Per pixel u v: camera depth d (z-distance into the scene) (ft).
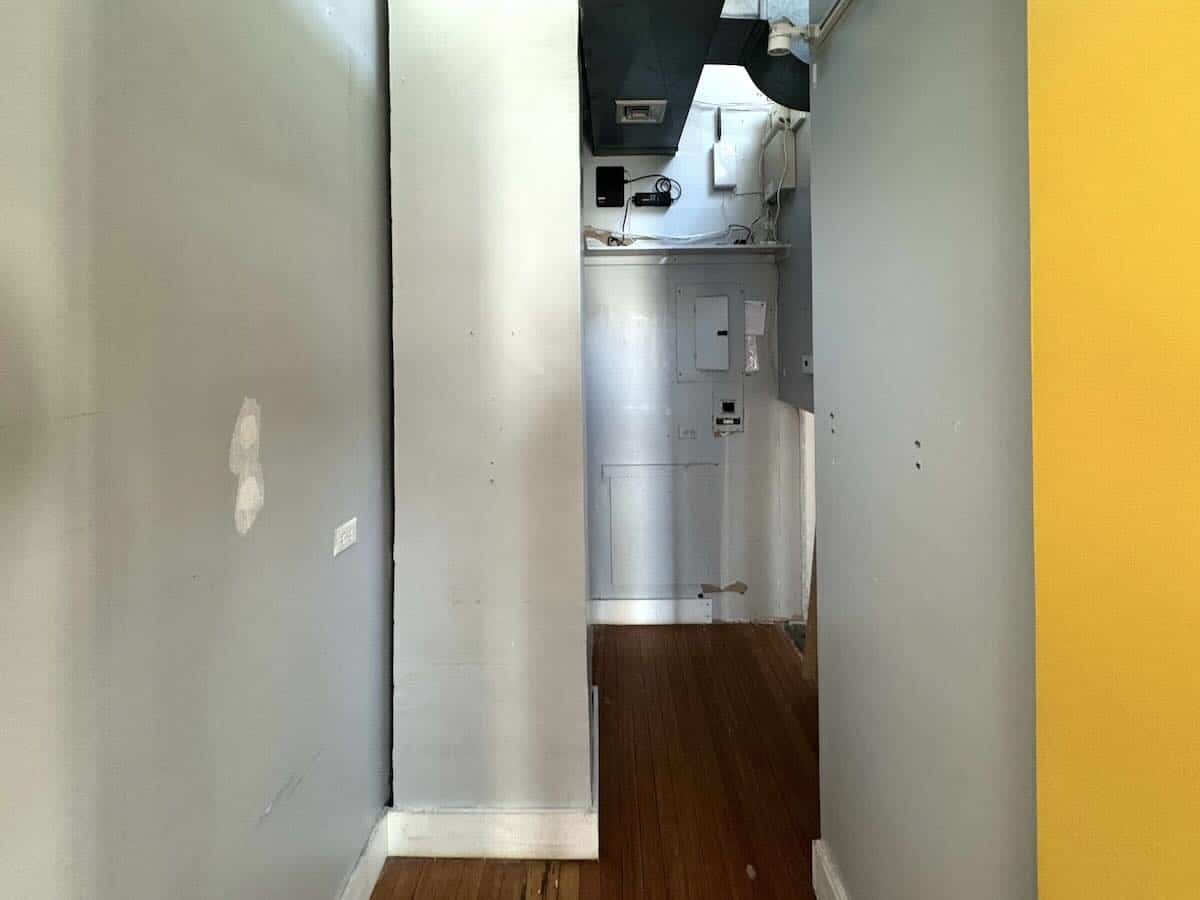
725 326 12.34
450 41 6.57
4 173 2.65
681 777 8.16
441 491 6.77
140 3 3.35
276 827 4.71
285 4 4.83
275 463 4.70
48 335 2.85
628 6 7.24
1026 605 3.11
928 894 4.12
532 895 6.38
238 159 4.23
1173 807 2.10
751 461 12.51
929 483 4.00
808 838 7.11
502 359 6.70
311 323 5.26
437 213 6.65
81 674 3.01
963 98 3.52
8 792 2.67
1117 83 2.24
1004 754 3.30
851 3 5.02
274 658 4.68
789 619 12.58
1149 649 2.18
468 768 6.89
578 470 6.72
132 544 3.32
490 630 6.82
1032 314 2.72
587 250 11.64
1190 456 2.00
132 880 3.31
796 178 10.91
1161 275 2.08
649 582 12.69
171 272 3.60
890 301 4.47
